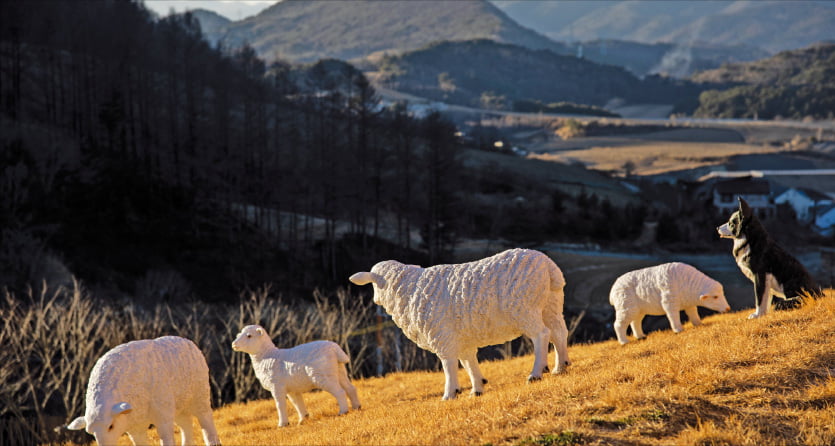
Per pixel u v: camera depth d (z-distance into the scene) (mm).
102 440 8773
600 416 7500
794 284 12383
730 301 48438
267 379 13297
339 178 62938
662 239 77375
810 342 9078
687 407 7488
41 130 64000
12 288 34844
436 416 9320
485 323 11094
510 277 10898
